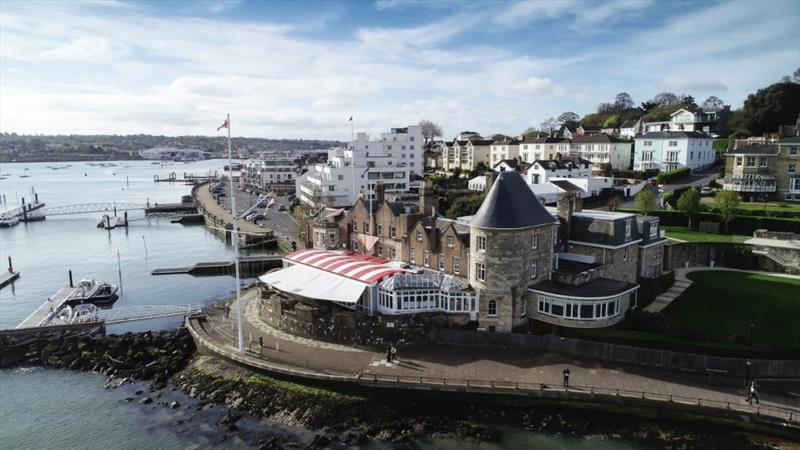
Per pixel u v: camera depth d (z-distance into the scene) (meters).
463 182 156.62
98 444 45.66
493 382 48.03
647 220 68.62
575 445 43.09
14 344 63.81
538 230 57.41
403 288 58.41
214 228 151.62
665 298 64.94
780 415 42.06
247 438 45.72
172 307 80.94
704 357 49.06
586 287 56.44
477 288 57.16
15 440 46.59
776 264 75.69
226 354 56.06
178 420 48.97
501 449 42.88
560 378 48.78
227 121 55.31
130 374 58.50
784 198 103.62
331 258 73.19
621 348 51.72
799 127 130.00
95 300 85.06
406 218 68.44
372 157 166.88
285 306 63.06
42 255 121.44
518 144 175.12
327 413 47.94
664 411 44.91
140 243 135.50
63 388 56.19
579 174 136.75
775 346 50.03
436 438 44.53
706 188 113.00
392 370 51.19
